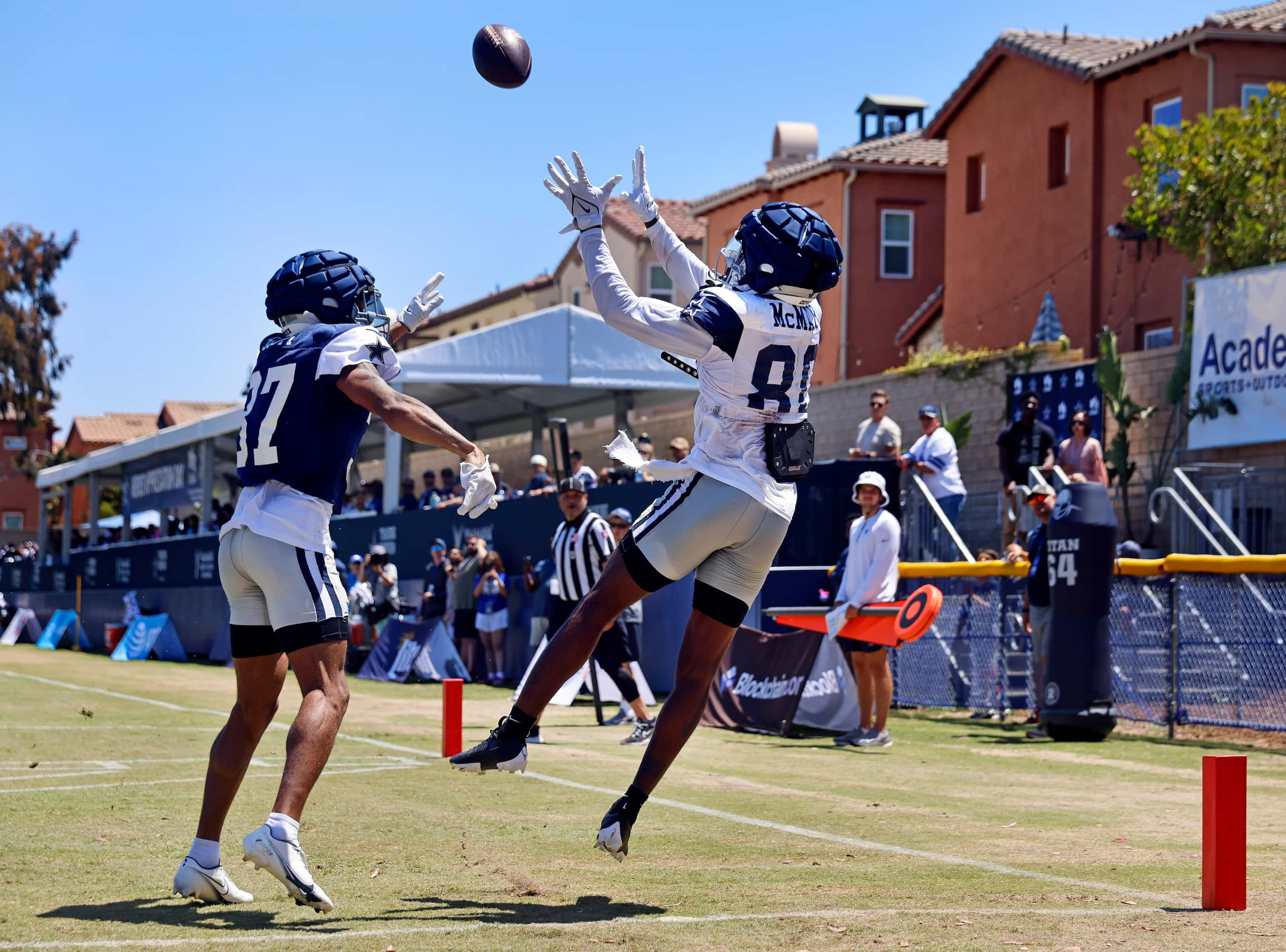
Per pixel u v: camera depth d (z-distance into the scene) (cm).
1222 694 1072
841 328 3039
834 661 1105
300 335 454
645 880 503
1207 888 458
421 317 514
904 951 390
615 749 976
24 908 438
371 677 1803
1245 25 2147
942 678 1302
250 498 448
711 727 1170
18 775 781
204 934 401
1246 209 1848
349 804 687
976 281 2756
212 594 2195
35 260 6041
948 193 2859
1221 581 1074
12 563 3403
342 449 451
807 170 3100
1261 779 837
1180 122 2245
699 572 481
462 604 1727
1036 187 2578
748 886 491
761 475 470
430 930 409
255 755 879
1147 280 2300
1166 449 1695
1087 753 973
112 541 3600
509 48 529
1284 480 1420
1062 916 443
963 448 2011
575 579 1073
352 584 2108
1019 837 615
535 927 416
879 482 1025
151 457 3153
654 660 1477
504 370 1967
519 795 722
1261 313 1541
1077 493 1050
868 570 1024
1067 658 1044
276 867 418
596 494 1536
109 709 1242
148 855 538
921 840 604
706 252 3438
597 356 2016
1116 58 2336
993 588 1239
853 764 902
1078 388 1777
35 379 5997
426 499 2183
